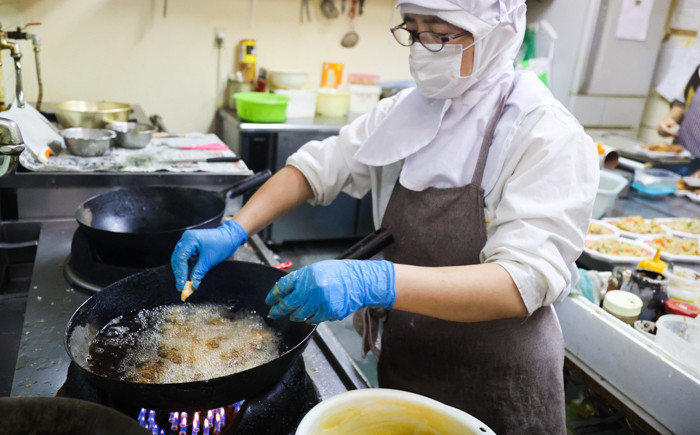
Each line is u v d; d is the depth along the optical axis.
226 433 0.86
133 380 0.88
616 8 3.44
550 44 3.71
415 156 1.16
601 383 1.66
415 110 1.17
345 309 0.88
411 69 1.10
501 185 1.06
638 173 3.11
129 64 3.50
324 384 1.05
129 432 0.63
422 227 1.15
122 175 1.88
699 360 1.45
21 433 0.65
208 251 1.11
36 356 1.05
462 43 1.01
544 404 1.21
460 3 0.95
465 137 1.09
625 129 3.91
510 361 1.16
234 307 1.14
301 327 1.04
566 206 0.94
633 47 3.60
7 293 1.75
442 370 1.22
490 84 1.09
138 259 1.28
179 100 3.71
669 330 1.56
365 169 1.33
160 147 2.29
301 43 3.87
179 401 0.78
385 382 1.33
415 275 0.92
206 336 1.03
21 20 2.92
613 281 1.90
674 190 3.13
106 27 3.37
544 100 1.05
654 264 1.91
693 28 3.49
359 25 3.97
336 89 3.95
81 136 2.18
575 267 1.14
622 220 2.61
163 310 1.10
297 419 0.91
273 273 1.14
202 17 3.56
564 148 0.96
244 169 2.09
